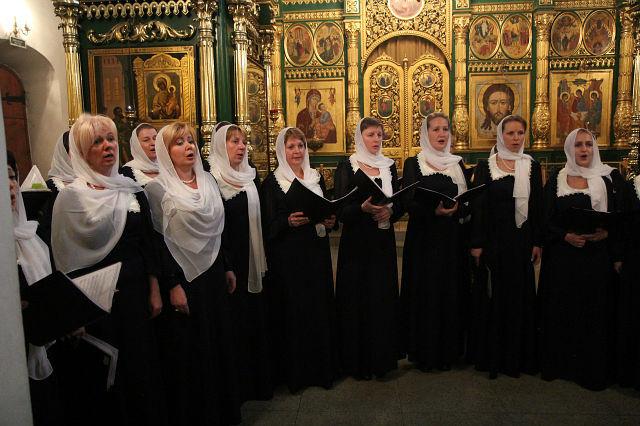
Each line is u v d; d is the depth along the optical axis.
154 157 2.55
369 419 2.38
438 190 2.83
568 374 2.74
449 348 2.88
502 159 2.88
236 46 5.13
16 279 0.97
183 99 4.86
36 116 6.68
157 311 2.02
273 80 8.56
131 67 4.85
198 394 2.13
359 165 2.85
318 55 8.69
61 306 1.46
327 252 2.74
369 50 8.58
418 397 2.59
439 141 2.90
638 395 2.58
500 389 2.67
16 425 0.96
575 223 2.54
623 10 8.01
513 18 8.34
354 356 2.80
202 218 2.12
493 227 2.80
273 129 6.80
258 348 2.56
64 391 1.80
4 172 0.94
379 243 2.76
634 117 5.47
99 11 4.77
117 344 1.87
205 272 2.16
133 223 1.97
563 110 8.38
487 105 8.49
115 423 1.86
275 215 2.67
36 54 6.36
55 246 1.83
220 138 2.52
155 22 4.80
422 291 2.87
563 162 8.36
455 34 8.37
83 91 4.88
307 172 2.80
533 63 8.36
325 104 8.75
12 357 0.96
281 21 8.62
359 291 2.78
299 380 2.68
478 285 2.85
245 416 2.42
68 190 1.81
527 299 2.79
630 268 2.62
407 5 8.41
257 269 2.53
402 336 3.01
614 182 2.76
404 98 8.67
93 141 1.86
